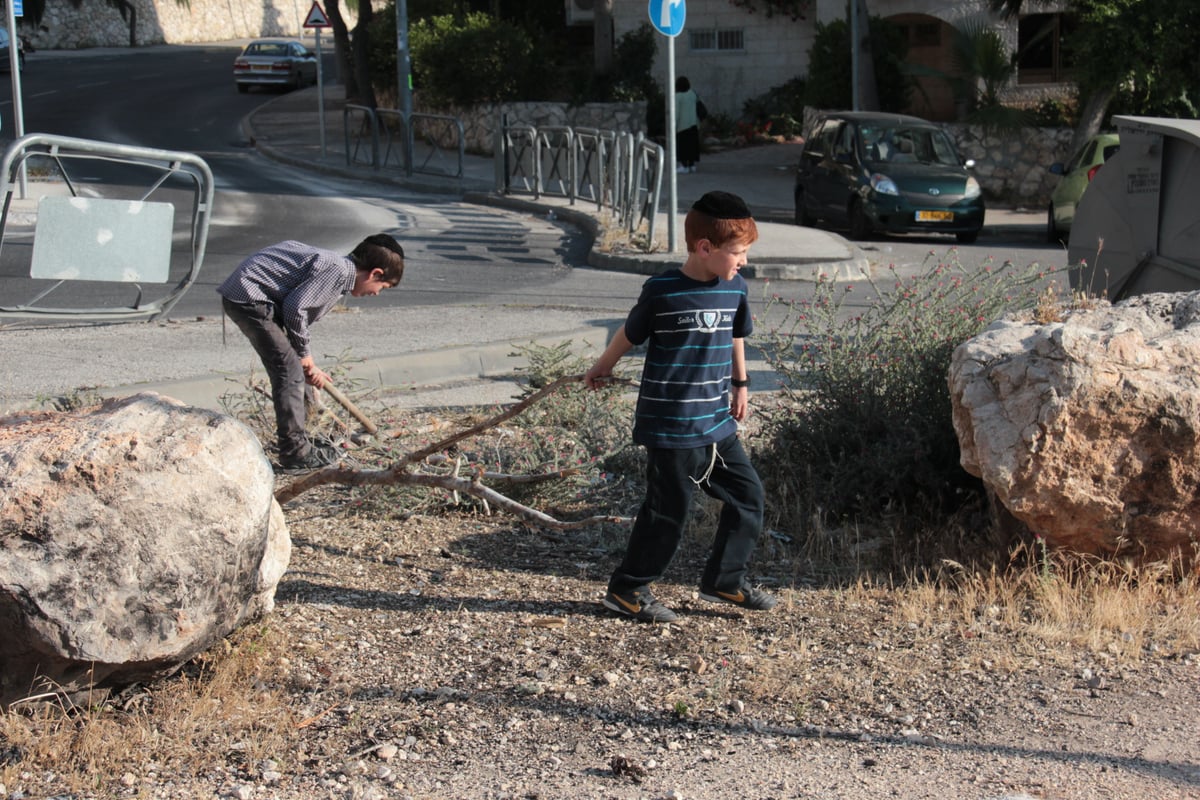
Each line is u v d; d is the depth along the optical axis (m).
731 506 4.74
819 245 15.70
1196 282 7.69
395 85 33.28
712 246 4.34
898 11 28.12
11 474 3.62
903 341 6.16
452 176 24.22
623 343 4.48
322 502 6.20
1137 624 4.63
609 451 6.48
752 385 8.80
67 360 8.70
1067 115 24.22
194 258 10.36
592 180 19.59
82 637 3.65
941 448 5.83
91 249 8.77
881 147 18.52
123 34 60.16
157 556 3.73
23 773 3.55
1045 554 4.92
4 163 8.84
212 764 3.64
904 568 5.24
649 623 4.77
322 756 3.70
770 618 4.82
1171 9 20.61
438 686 4.20
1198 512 4.86
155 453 3.77
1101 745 3.76
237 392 7.86
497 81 28.52
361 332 10.23
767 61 32.19
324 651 4.43
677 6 14.64
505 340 9.74
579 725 3.93
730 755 3.72
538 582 5.21
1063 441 4.77
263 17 70.44
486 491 4.82
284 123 33.31
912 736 3.83
